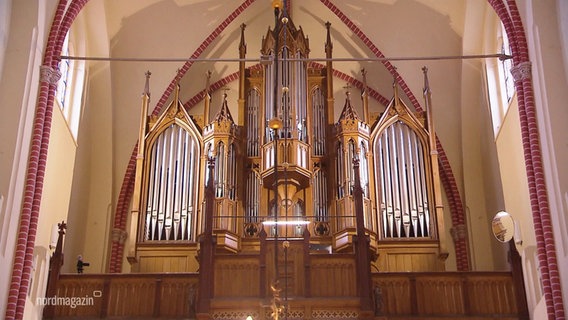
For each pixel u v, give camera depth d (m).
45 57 16.95
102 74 24.03
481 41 23.11
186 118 23.50
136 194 22.20
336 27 25.56
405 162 22.84
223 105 23.34
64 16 17.70
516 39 17.27
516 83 17.02
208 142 22.75
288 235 21.44
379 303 16.92
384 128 23.39
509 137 20.12
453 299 17.19
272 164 21.88
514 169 19.56
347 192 21.59
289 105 23.02
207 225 17.25
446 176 24.61
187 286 17.34
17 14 16.70
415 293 17.23
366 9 24.36
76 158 22.88
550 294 15.15
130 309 17.17
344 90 26.61
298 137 22.59
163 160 22.98
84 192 23.92
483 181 24.31
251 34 25.94
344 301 16.25
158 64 24.95
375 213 21.89
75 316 17.09
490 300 17.17
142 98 23.83
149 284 17.42
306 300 16.27
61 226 18.11
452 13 23.06
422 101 24.88
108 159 24.72
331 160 22.69
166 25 24.08
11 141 15.58
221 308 16.31
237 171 22.67
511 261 17.44
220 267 16.83
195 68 25.94
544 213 15.70
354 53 26.11
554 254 15.31
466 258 23.45
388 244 21.69
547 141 15.91
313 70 24.44
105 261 23.75
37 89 16.62
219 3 24.12
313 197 22.14
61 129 20.06
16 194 15.39
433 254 21.56
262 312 16.14
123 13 23.06
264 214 22.06
